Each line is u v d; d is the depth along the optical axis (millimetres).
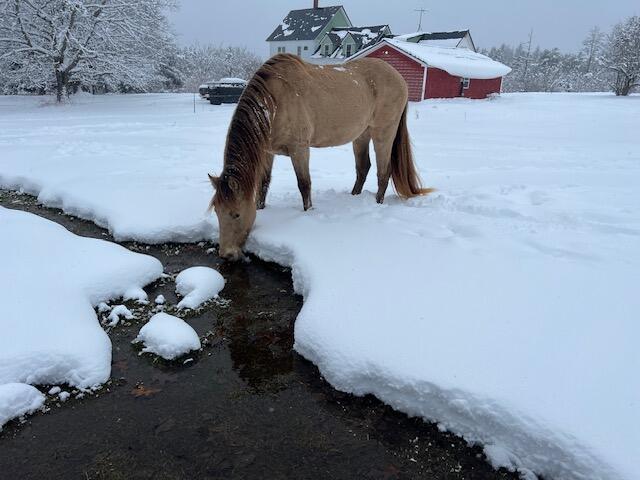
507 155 8492
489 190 5605
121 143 9211
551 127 12734
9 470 2100
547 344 2504
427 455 2205
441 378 2332
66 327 2883
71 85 22672
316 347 2775
